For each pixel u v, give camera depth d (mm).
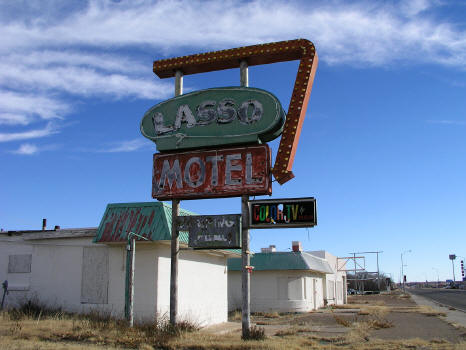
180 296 17281
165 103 15023
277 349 11453
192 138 14445
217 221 13727
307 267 29969
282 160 13344
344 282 46219
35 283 17984
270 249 37906
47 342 11867
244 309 13281
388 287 111688
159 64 15430
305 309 29953
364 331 16688
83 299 17078
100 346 11648
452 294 74500
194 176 14133
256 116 13938
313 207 12977
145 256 16391
